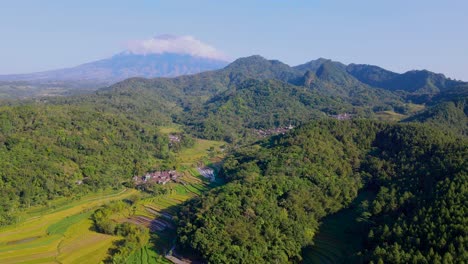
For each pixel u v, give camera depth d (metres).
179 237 128.38
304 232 126.62
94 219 153.12
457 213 99.25
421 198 119.81
